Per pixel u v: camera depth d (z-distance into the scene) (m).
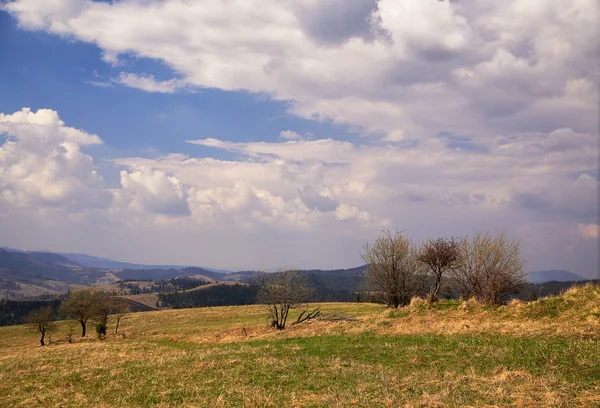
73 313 75.06
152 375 21.59
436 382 15.77
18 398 20.28
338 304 88.56
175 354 29.34
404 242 54.62
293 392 15.93
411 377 17.00
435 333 26.23
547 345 19.36
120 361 28.11
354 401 13.81
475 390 14.04
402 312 35.72
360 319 38.34
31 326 70.50
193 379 19.91
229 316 82.94
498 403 12.27
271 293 50.19
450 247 49.44
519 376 15.33
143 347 39.03
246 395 16.03
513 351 19.33
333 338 29.73
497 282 48.41
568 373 14.98
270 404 14.68
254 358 24.28
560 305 27.12
